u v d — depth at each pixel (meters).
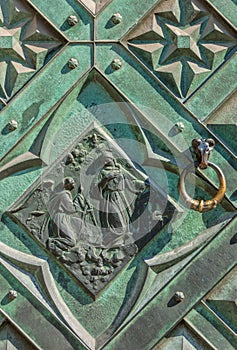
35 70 4.06
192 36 4.12
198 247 4.07
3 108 4.03
